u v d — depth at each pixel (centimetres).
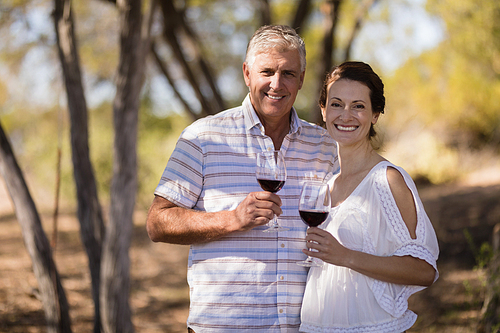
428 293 551
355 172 204
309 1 565
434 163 1370
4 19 548
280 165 199
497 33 724
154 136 1103
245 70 231
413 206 185
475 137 1347
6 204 1484
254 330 208
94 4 666
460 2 674
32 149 1166
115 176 365
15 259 790
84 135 393
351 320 190
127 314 365
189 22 719
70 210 1316
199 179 220
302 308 207
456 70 987
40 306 533
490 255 324
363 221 190
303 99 850
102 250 392
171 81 675
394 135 1466
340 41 709
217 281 211
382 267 179
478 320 323
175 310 616
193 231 203
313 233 183
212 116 229
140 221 1270
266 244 213
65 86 385
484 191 1055
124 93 364
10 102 755
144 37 371
